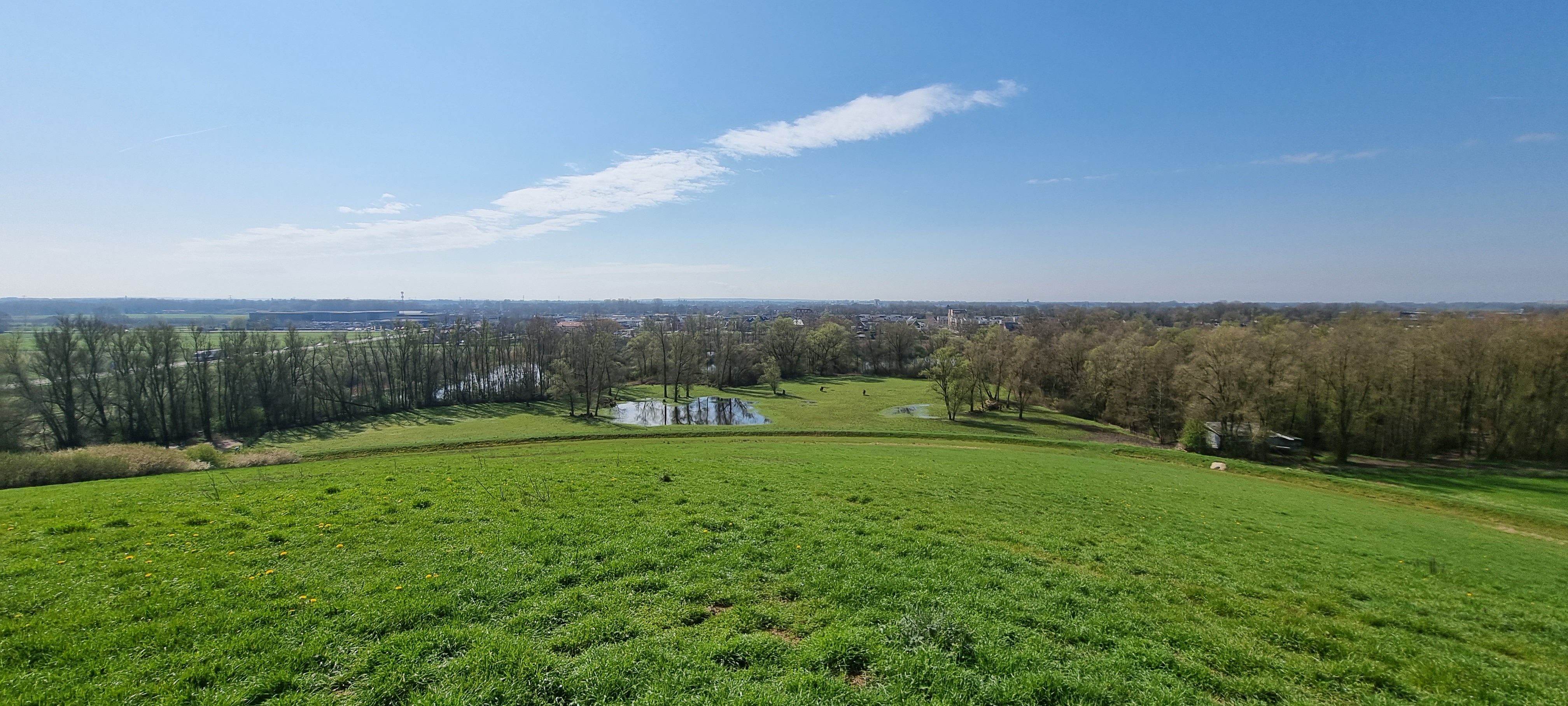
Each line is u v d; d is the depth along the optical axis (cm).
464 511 1600
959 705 776
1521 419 5531
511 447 4528
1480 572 1873
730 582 1180
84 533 1364
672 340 11262
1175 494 2928
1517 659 1145
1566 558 2336
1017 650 924
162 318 18100
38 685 744
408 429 7156
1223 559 1681
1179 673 917
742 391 11181
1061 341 9488
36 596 991
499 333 10875
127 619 925
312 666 823
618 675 810
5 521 1471
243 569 1149
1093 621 1088
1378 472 5141
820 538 1502
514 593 1076
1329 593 1431
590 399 8844
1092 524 2050
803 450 4109
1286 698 870
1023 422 7738
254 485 2059
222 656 830
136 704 722
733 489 2130
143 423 6512
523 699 757
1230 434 5862
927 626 968
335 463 3206
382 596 1033
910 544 1488
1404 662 1009
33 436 5725
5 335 5816
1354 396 5691
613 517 1596
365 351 8850
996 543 1652
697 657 869
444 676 798
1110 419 7900
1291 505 2944
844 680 828
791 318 15350
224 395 7231
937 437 5459
